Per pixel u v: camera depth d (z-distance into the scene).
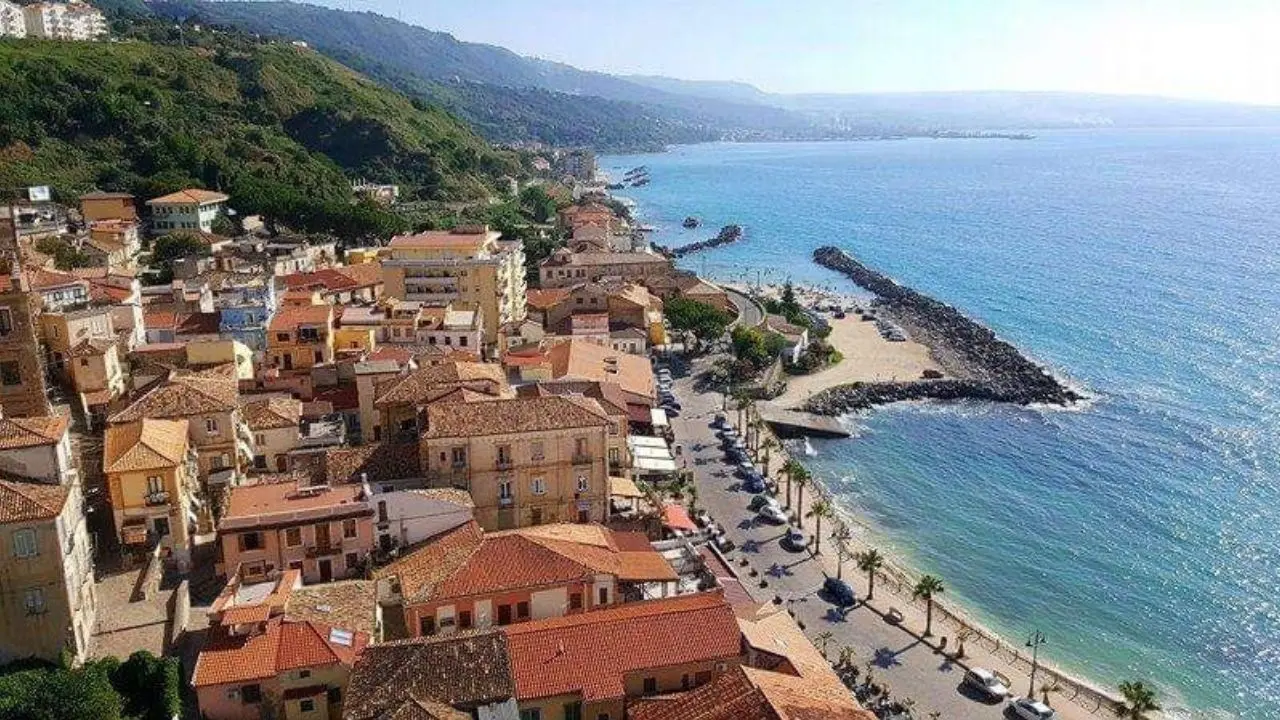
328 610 75.06
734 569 112.38
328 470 97.69
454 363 121.00
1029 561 124.56
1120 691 94.56
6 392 92.62
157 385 107.88
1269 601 115.06
